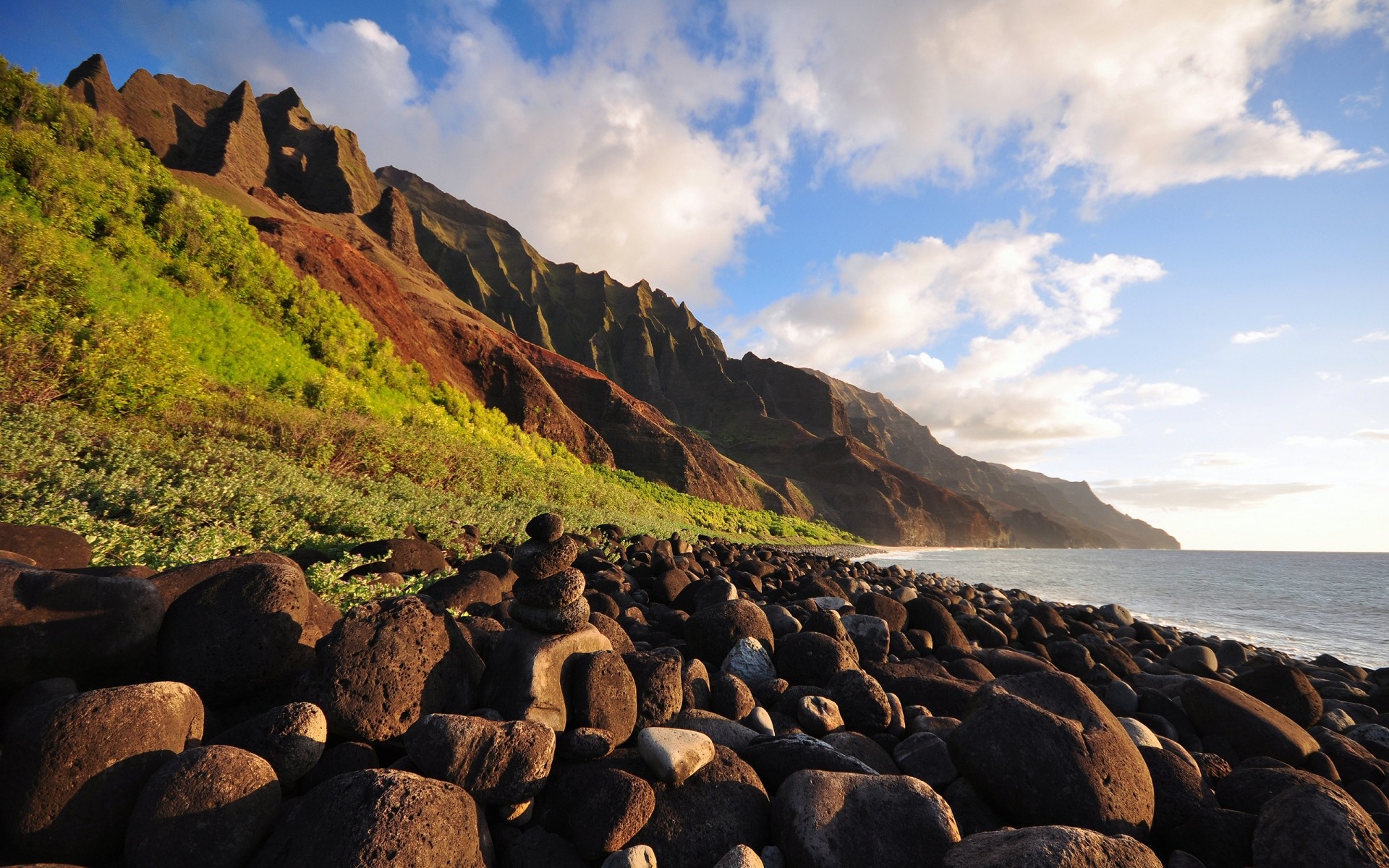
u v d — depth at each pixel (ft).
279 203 201.46
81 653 7.95
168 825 6.02
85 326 32.86
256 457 31.35
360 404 65.98
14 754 6.28
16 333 29.19
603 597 19.30
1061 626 33.09
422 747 7.39
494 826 7.66
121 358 32.60
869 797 8.38
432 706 9.16
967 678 17.31
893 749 11.75
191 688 7.89
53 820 6.09
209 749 6.46
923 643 21.91
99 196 60.90
